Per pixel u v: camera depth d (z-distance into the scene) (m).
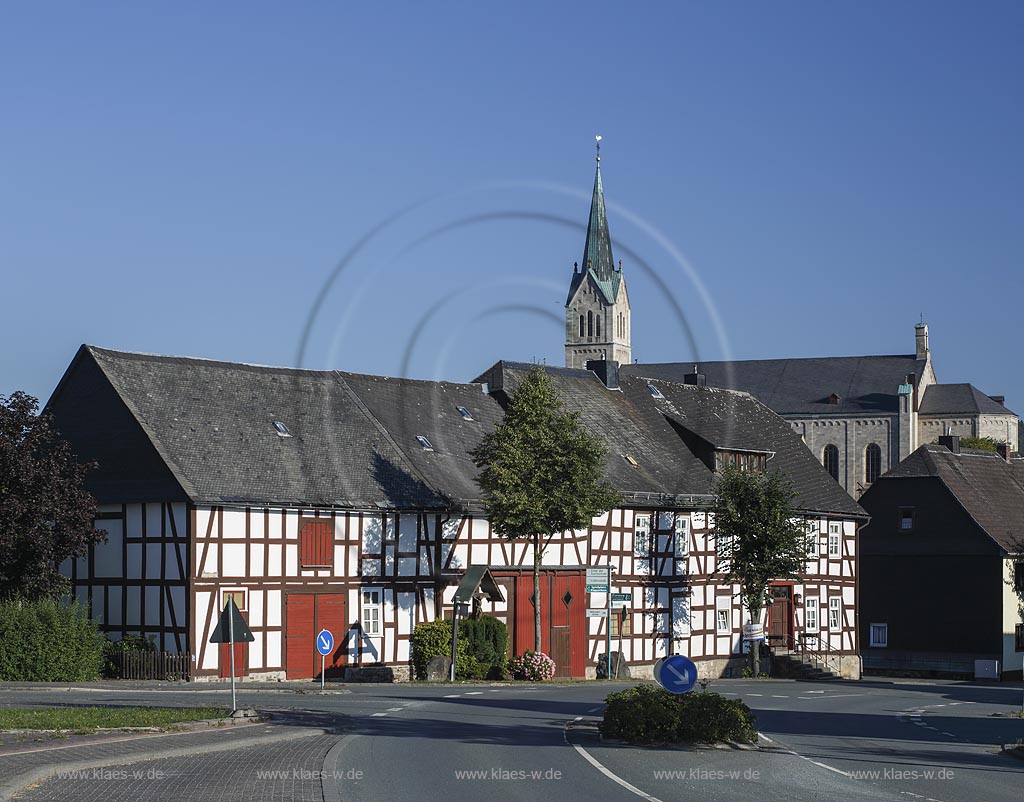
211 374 46.03
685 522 55.00
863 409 124.25
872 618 67.50
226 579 40.91
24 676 37.19
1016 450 125.00
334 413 47.78
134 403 42.72
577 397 59.28
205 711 25.73
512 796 16.52
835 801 16.66
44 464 39.88
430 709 29.39
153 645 40.78
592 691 38.25
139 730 22.12
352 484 44.78
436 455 49.28
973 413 123.12
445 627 43.72
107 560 42.28
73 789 16.17
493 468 44.00
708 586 55.75
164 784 16.77
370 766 19.06
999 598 64.12
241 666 40.94
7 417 40.22
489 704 31.53
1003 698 42.28
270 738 21.86
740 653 56.75
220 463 42.38
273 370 47.94
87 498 40.50
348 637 43.56
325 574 43.19
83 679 38.09
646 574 53.03
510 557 48.28
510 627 47.94
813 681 52.88
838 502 63.03
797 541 52.50
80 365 44.00
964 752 23.45
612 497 44.84
